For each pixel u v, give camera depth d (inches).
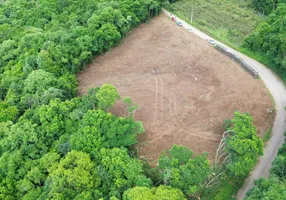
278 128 2425.0
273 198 1627.7
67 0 3774.6
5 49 3093.0
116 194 1737.2
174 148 1892.2
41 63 2751.0
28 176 1907.0
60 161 1873.8
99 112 2052.2
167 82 2819.9
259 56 3009.4
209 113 2524.6
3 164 1993.1
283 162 1925.4
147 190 1684.3
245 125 2054.6
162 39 3326.8
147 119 2479.1
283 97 2647.6
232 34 3341.5
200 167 1801.2
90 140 1955.0
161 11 3735.2
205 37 3319.4
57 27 3272.6
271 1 3572.8
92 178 1806.1
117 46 3265.3
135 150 2220.7
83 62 3004.4
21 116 2293.3
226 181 2089.1
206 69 2935.5
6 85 2687.0
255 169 2170.3
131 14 3366.1
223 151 2160.4
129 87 2790.4
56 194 1734.7
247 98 2640.3
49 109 2177.7
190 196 1900.8
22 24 3585.1
